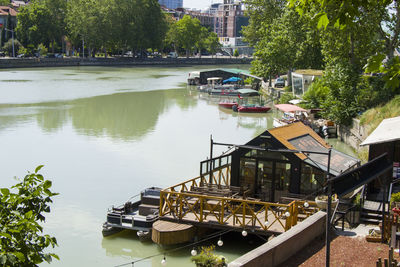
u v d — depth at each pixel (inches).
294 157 987.3
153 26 6939.0
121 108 2733.8
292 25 3036.4
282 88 3511.3
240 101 3181.6
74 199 1177.4
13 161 1529.3
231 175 1032.8
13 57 5851.4
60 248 904.3
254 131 2160.4
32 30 6210.6
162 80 4574.3
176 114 2603.3
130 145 1787.6
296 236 714.2
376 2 442.3
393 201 871.1
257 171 1015.6
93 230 991.0
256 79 4074.8
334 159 1063.6
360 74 2186.3
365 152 1510.8
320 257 698.2
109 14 6387.8
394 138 963.3
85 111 2576.3
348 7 379.6
